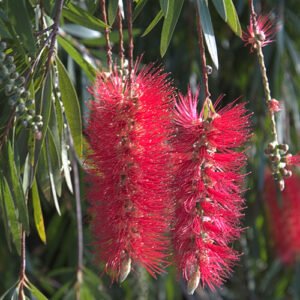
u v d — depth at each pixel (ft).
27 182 1.60
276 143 1.51
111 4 1.58
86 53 2.16
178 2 1.56
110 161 1.50
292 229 2.62
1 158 1.56
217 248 1.50
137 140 1.50
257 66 2.52
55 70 1.61
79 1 2.01
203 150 1.49
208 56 2.55
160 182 1.49
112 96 1.51
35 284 2.74
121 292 2.71
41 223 1.66
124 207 1.50
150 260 1.53
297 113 2.53
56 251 2.87
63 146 1.64
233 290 3.07
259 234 2.78
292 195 2.61
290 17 2.57
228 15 1.57
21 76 1.55
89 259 2.41
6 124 1.56
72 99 1.62
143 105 1.51
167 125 1.50
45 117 1.52
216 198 1.49
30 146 1.57
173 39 2.59
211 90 2.67
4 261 2.64
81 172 2.28
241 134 1.50
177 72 2.56
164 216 1.50
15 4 1.51
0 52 1.46
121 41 1.59
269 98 1.52
